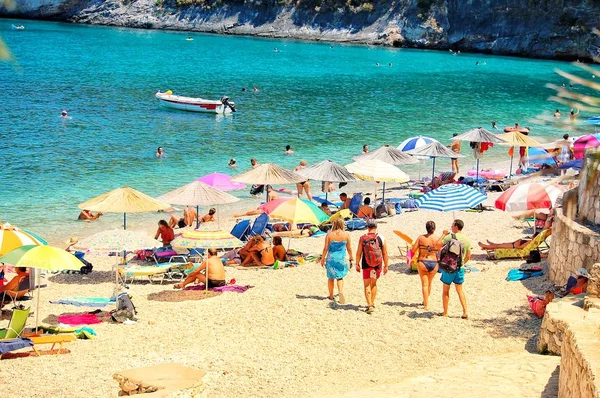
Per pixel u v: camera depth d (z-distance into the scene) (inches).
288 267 715.4
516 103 2226.9
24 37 3934.5
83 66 2797.7
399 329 519.5
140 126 1659.7
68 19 5324.8
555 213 628.7
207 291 628.7
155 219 980.6
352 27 4591.5
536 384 387.5
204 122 1750.7
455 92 2453.2
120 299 561.0
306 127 1722.4
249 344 495.5
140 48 3636.8
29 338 473.4
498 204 717.3
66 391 408.2
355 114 1935.3
